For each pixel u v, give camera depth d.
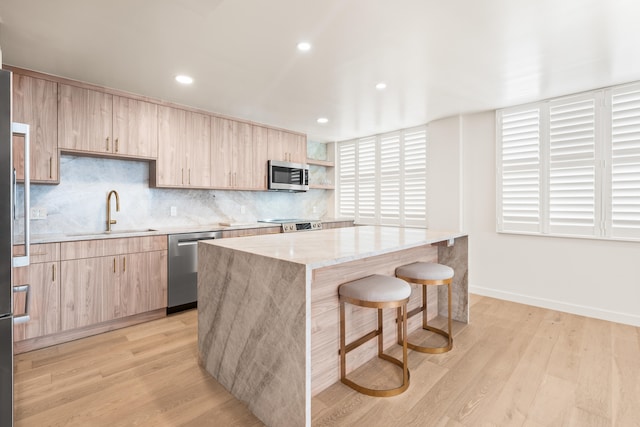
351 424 1.61
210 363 2.10
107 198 3.25
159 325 2.93
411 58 2.40
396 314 2.54
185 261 3.25
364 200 5.21
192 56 2.36
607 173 2.99
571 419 1.64
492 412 1.70
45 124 2.63
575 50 2.27
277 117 4.04
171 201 3.79
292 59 2.41
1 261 1.34
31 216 2.85
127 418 1.66
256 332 1.71
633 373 2.07
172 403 1.79
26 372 2.11
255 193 4.71
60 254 2.51
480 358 2.28
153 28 1.98
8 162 1.35
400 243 2.14
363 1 1.72
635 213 2.86
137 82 2.86
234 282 1.88
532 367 2.15
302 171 4.81
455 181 4.00
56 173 2.69
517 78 2.79
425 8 1.78
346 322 2.12
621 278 2.97
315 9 1.79
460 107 3.63
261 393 1.67
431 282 2.31
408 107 3.63
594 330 2.78
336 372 2.02
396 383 1.98
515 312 3.25
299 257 1.62
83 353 2.38
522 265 3.56
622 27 1.97
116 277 2.80
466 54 2.34
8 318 1.36
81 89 2.83
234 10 1.79
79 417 1.66
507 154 3.62
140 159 3.31
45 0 1.68
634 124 2.84
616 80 2.83
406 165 4.61
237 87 2.99
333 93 3.17
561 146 3.25
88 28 1.97
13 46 2.19
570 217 3.21
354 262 2.17
